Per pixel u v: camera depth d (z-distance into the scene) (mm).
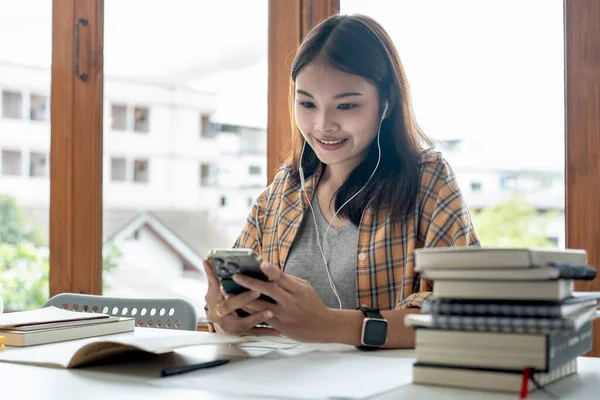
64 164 2758
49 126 2801
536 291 889
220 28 2576
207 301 1308
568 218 2033
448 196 1505
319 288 1580
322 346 1268
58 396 891
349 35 1498
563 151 2070
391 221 1533
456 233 1469
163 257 2752
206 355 1159
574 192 2025
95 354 1066
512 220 2150
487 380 908
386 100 1562
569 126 2031
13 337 1255
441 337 937
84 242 2738
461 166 2209
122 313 1704
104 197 2756
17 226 2883
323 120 1515
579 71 2016
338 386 924
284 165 1793
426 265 951
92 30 2725
